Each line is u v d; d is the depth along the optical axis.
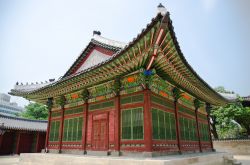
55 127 21.98
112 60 13.41
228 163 20.91
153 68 14.07
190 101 21.75
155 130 14.13
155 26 9.98
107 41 20.28
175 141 16.38
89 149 17.17
